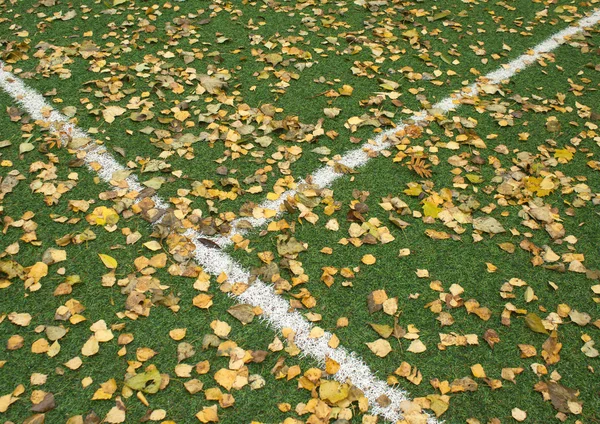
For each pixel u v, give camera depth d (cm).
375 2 524
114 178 327
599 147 370
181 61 438
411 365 244
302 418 223
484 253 295
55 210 307
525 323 262
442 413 226
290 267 279
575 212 321
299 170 341
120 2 509
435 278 281
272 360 243
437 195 324
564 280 283
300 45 463
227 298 268
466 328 260
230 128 370
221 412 225
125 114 381
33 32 468
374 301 267
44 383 231
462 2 537
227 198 319
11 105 385
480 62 454
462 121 385
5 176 326
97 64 428
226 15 501
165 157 344
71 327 252
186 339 249
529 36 492
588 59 464
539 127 386
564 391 234
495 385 236
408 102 404
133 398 228
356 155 355
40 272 272
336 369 240
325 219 309
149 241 290
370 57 451
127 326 253
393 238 299
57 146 349
